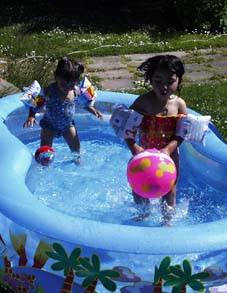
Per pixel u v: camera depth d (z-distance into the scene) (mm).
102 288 2314
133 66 6211
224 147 3197
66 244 2256
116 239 2211
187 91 5297
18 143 2982
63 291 2346
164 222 2861
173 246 2199
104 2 8984
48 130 3453
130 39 7270
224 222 2352
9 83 4688
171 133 2854
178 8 7945
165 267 2225
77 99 3465
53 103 3385
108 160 3564
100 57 6531
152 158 2613
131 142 2764
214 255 2297
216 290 2346
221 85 5559
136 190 2631
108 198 3104
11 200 2438
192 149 3344
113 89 5410
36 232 2291
